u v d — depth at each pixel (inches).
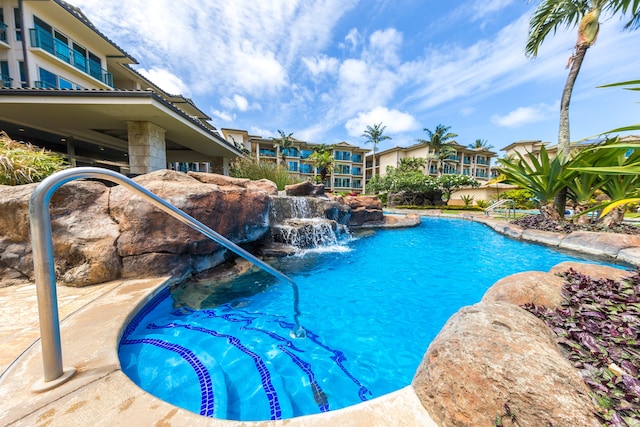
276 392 78.0
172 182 166.2
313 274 194.4
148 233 136.5
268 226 244.2
